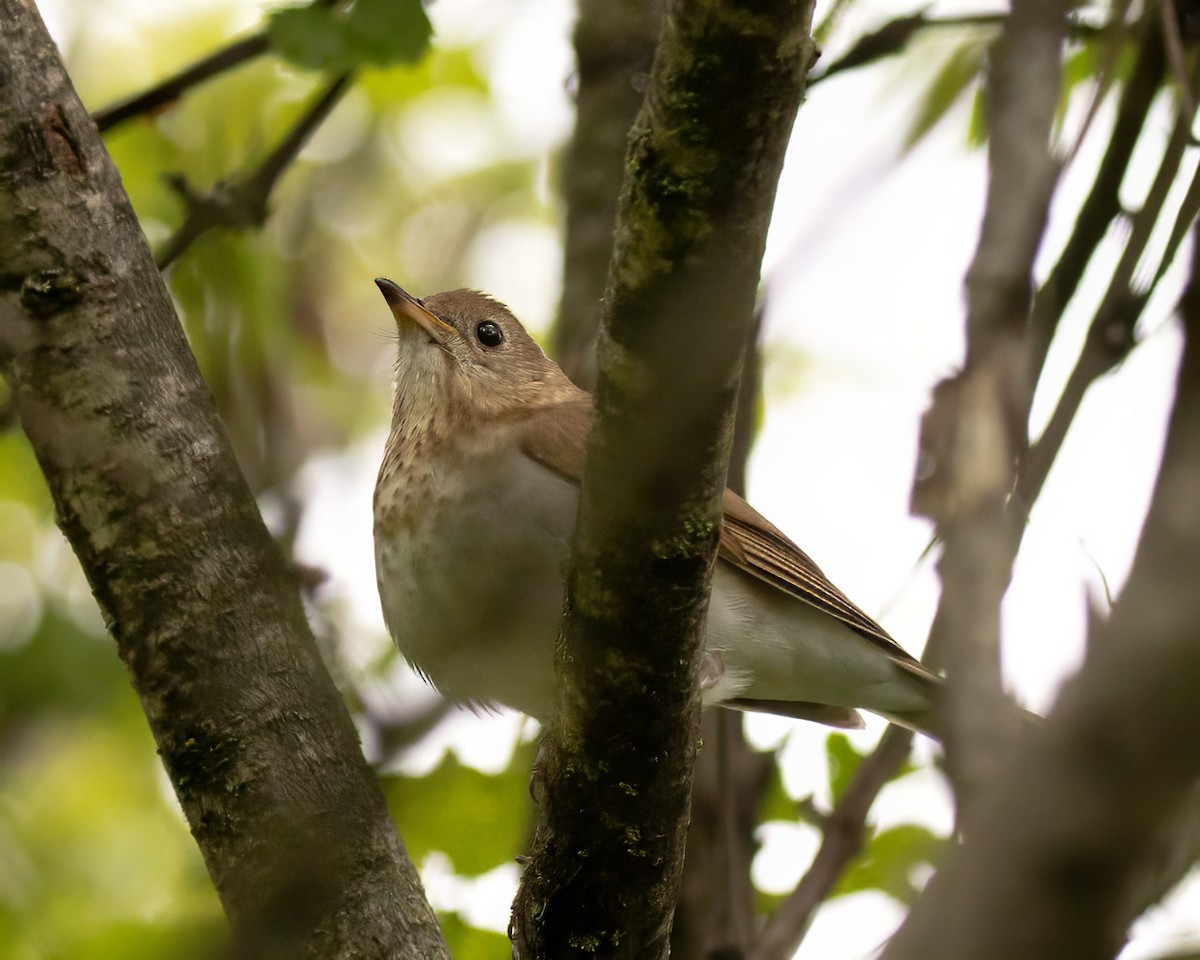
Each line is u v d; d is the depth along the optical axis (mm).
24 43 7656
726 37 5504
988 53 10016
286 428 13172
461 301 11000
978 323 8234
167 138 14789
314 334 15516
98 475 7449
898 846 11133
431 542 9461
